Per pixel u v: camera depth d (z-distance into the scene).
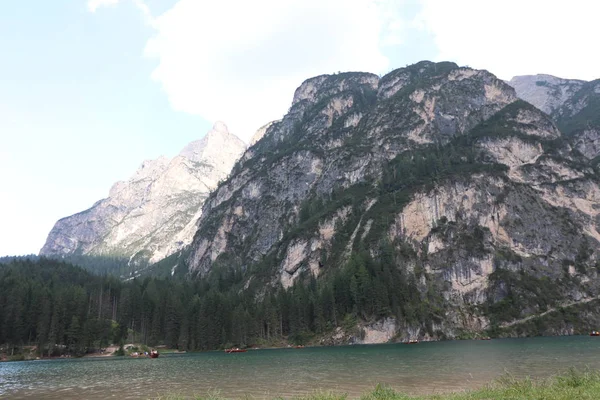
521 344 118.62
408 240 197.38
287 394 50.34
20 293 149.25
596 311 172.62
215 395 44.06
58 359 135.38
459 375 60.12
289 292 189.25
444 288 180.88
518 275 184.50
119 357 140.12
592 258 193.88
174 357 131.25
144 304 172.88
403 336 157.88
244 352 144.00
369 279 168.12
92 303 167.12
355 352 116.69
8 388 65.12
